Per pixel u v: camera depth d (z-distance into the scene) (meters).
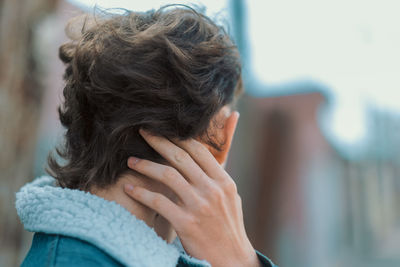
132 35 0.61
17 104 1.38
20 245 1.36
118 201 0.62
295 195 4.54
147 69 0.58
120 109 0.59
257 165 3.49
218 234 0.62
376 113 6.39
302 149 4.85
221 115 0.68
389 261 6.12
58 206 0.56
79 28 0.75
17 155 1.37
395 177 6.88
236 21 2.43
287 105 4.60
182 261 0.61
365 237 6.33
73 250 0.53
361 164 6.44
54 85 1.79
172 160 0.62
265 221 3.40
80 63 0.62
